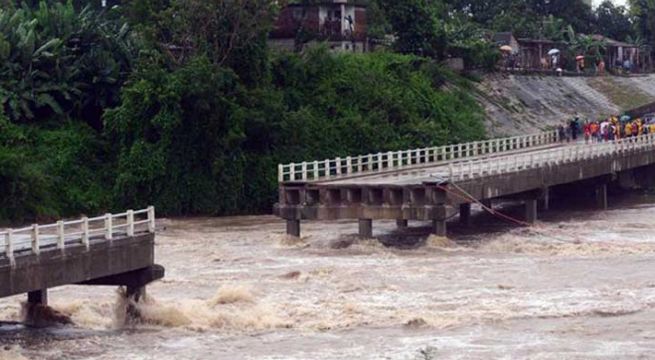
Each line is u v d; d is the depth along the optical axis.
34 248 42.84
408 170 82.31
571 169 86.75
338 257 65.69
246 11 101.44
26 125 99.69
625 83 166.00
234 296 52.75
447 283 57.06
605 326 47.41
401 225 79.31
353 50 126.75
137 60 101.44
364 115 112.88
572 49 173.50
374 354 43.34
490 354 43.19
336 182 71.12
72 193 96.06
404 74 122.81
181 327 47.94
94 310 51.03
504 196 81.25
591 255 65.50
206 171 97.38
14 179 90.19
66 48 103.81
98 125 104.94
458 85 135.75
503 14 178.00
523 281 57.38
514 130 133.38
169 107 96.06
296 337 46.28
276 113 101.50
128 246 47.69
